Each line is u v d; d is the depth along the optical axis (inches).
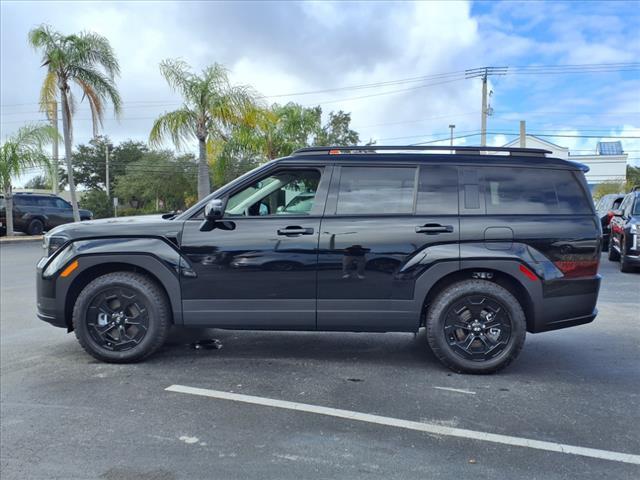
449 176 185.3
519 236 178.1
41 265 193.9
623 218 462.9
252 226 185.5
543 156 188.5
